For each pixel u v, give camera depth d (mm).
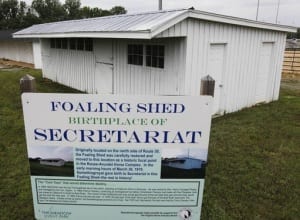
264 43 8867
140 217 2857
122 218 2867
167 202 2797
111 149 2635
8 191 3787
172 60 6812
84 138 2607
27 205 3504
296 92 12008
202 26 6672
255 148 5508
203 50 6848
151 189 2752
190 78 6742
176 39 6605
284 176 4418
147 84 7750
